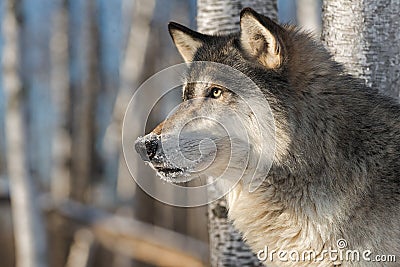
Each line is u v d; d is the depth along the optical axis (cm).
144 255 2669
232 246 1041
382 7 958
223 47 883
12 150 2117
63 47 3822
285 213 843
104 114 4844
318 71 851
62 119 3675
